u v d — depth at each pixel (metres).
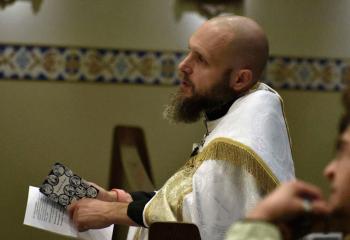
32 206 2.48
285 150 2.37
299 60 3.93
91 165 3.91
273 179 2.25
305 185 1.25
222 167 2.28
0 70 3.89
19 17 3.89
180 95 2.54
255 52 2.44
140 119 3.92
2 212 3.91
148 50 3.91
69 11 3.90
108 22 3.90
